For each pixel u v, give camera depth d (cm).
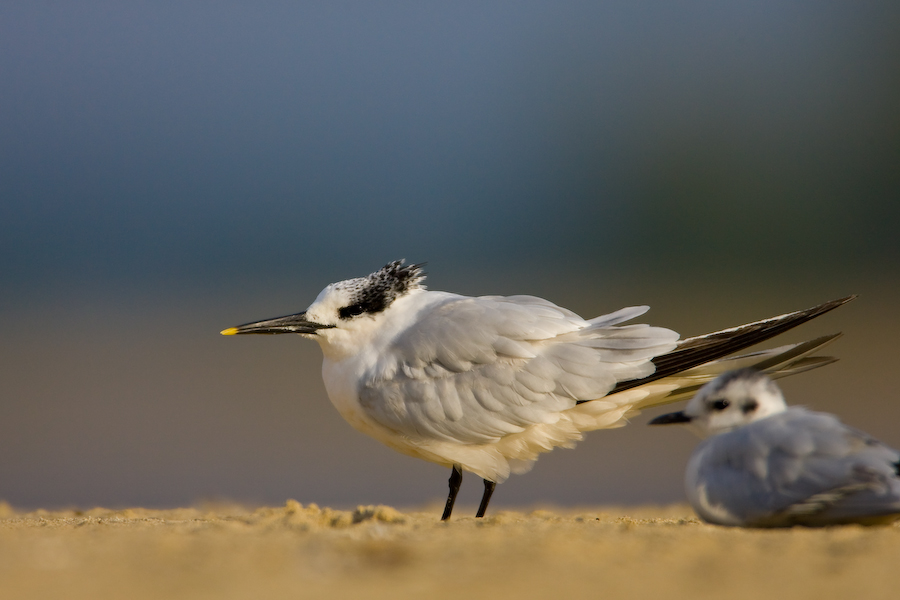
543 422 936
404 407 941
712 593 505
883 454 658
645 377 934
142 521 884
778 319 966
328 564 557
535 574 537
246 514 972
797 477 666
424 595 495
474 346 934
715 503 702
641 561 566
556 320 957
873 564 557
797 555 581
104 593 499
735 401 774
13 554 589
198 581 521
